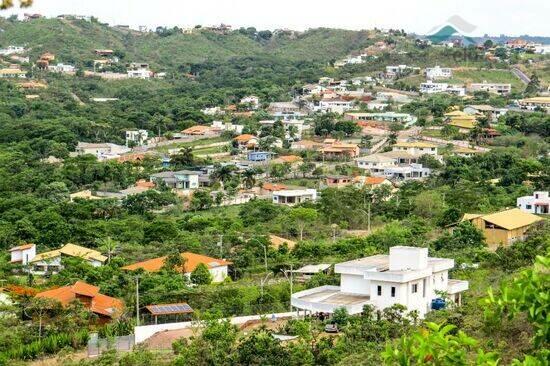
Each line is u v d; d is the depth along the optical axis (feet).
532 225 343.87
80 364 202.49
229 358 188.75
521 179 463.83
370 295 231.91
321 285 275.80
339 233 384.68
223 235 359.05
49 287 293.02
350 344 192.85
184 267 303.89
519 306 55.98
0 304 250.78
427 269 234.79
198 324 226.58
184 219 409.08
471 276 270.67
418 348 57.26
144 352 204.13
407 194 457.27
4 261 345.31
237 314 256.73
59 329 231.50
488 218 342.85
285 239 366.43
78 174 515.09
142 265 308.40
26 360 215.51
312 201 455.63
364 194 436.35
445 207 407.03
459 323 188.03
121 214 432.66
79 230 378.53
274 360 185.78
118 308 252.21
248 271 314.55
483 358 56.65
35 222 388.16
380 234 350.43
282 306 263.90
